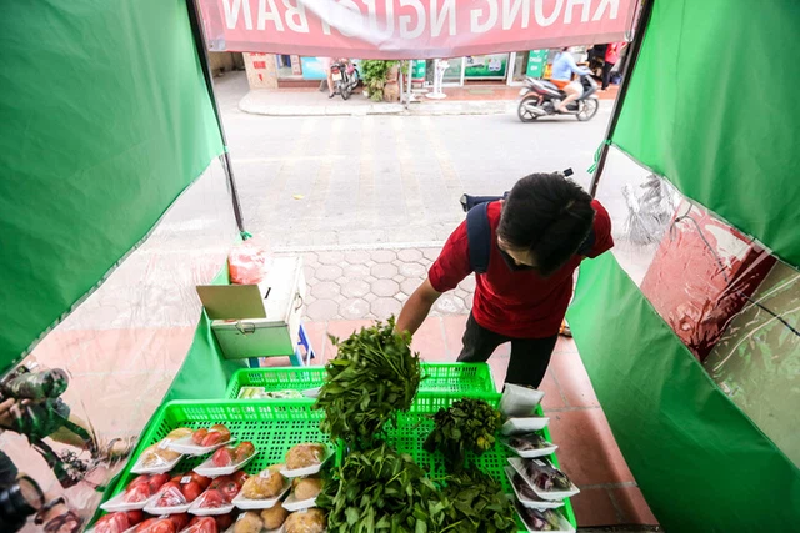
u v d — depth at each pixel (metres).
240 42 2.37
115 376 1.49
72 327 1.27
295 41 2.38
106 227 1.41
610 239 1.68
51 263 1.16
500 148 7.10
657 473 1.89
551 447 1.66
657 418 1.92
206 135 2.40
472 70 11.59
